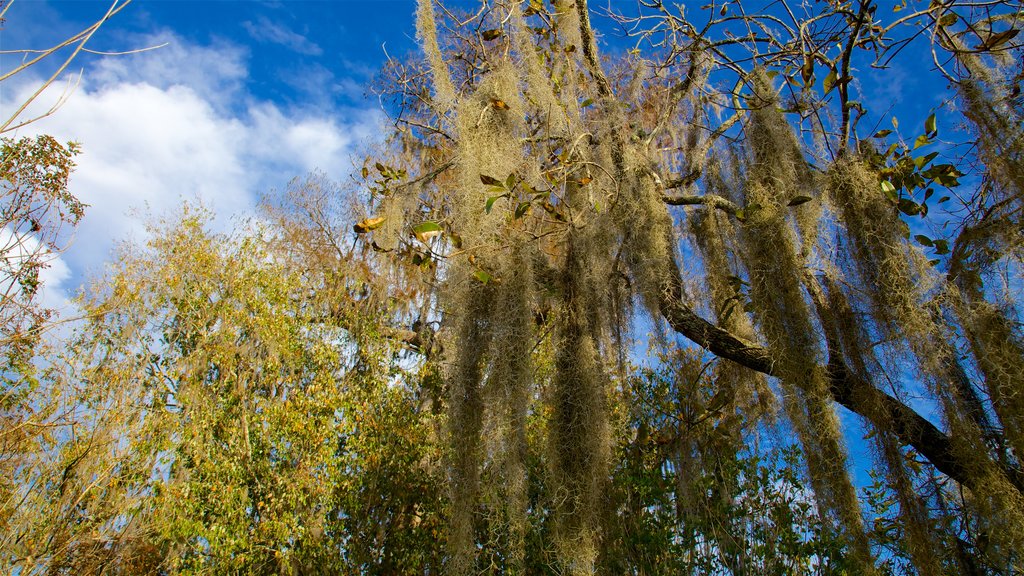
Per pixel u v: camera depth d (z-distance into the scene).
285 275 10.52
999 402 2.95
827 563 4.86
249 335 9.80
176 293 10.14
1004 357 2.92
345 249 10.78
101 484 7.98
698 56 4.43
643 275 3.77
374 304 9.77
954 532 3.15
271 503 7.83
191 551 8.27
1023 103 3.23
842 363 3.45
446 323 4.03
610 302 4.17
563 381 3.50
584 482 3.28
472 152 3.63
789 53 3.85
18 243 4.46
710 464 4.68
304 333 9.81
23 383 7.42
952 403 2.96
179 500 8.03
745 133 3.75
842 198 3.37
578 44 4.36
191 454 8.73
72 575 7.45
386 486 7.80
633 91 4.76
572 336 3.56
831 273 3.44
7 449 7.03
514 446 3.32
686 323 4.05
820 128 3.67
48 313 4.74
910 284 3.10
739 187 3.81
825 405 3.14
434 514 7.62
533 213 3.95
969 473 2.91
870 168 3.51
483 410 3.49
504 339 3.42
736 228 3.80
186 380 9.48
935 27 3.45
